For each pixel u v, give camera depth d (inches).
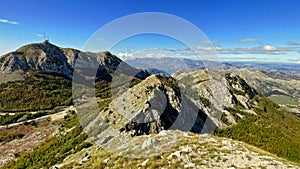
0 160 2726.4
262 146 3939.5
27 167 2317.9
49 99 5201.8
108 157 800.9
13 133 3422.7
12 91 5413.4
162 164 692.7
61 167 885.2
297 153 3880.4
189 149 746.8
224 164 672.4
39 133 3363.7
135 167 711.7
